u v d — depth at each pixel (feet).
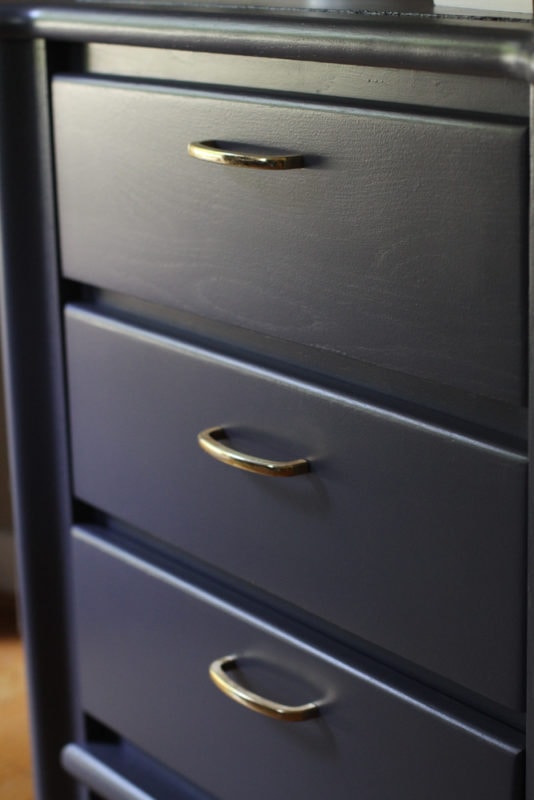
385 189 2.90
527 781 2.93
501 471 2.81
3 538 7.82
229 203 3.33
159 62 3.56
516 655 2.88
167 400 3.74
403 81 2.88
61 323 4.12
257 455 3.47
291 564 3.43
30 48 3.88
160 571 3.95
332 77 3.05
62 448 4.26
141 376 3.81
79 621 4.39
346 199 3.00
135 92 3.54
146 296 3.71
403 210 2.87
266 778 3.71
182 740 4.03
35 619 4.52
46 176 3.98
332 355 3.23
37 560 4.46
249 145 3.23
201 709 3.91
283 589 3.48
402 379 3.06
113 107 3.63
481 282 2.75
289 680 3.54
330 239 3.07
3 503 7.76
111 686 4.31
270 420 3.38
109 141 3.68
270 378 3.35
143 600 4.05
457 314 2.82
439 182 2.77
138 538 4.13
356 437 3.14
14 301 4.15
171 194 3.51
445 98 2.79
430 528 3.01
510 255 2.68
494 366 2.77
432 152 2.77
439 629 3.05
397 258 2.92
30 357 4.21
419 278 2.88
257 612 3.64
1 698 6.74
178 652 3.95
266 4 3.49
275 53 3.06
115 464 4.02
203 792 4.11
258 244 3.27
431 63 2.71
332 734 3.43
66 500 4.32
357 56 2.85
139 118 3.55
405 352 2.96
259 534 3.51
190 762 4.02
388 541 3.13
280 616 3.59
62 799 4.78
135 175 3.62
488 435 2.87
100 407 4.02
